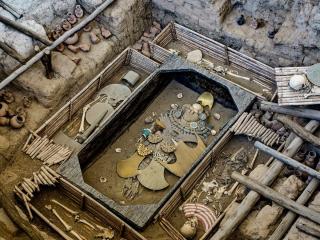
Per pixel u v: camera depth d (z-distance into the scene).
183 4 16.30
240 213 13.11
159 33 16.70
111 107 15.60
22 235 12.99
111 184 14.71
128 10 16.16
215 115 15.70
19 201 13.89
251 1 15.84
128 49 16.23
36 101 15.12
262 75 15.95
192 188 14.46
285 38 15.38
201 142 15.16
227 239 13.13
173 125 15.52
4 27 14.93
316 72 14.42
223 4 15.88
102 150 15.23
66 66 15.33
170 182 14.71
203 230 13.85
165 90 16.28
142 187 14.62
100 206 13.52
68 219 13.95
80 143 14.89
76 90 15.70
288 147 14.01
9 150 14.34
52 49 14.94
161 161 14.88
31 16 15.27
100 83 15.84
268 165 14.16
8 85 15.14
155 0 16.72
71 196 14.06
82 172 14.83
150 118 15.72
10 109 14.73
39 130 14.66
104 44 16.12
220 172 14.73
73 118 15.47
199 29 16.70
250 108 15.30
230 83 15.42
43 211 14.02
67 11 16.02
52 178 13.96
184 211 14.12
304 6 14.91
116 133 15.43
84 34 16.14
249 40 16.00
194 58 16.55
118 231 13.74
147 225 13.55
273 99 15.23
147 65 16.28
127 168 14.81
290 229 12.75
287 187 13.39
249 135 14.77
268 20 15.95
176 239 13.57
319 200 13.05
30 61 14.73
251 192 13.41
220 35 16.42
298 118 14.54
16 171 14.23
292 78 14.30
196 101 16.05
